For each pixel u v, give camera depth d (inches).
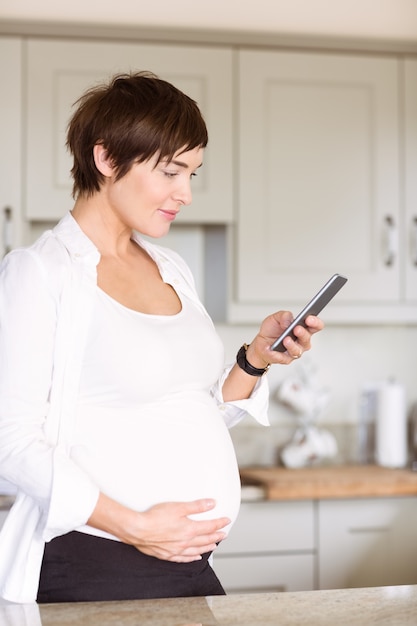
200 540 58.6
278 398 149.0
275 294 135.7
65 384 58.7
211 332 66.1
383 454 146.2
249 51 135.0
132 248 68.4
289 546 125.5
